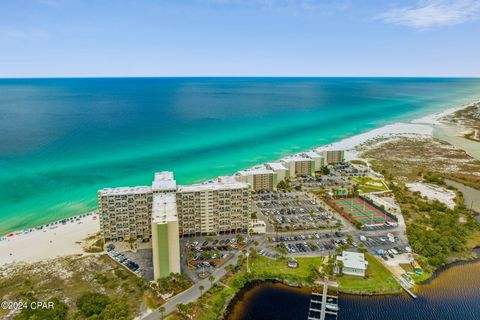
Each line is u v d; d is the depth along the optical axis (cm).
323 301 16912
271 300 17100
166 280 17450
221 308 16362
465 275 19288
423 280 18625
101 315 15375
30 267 19588
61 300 16825
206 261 19950
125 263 19762
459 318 16112
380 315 16175
